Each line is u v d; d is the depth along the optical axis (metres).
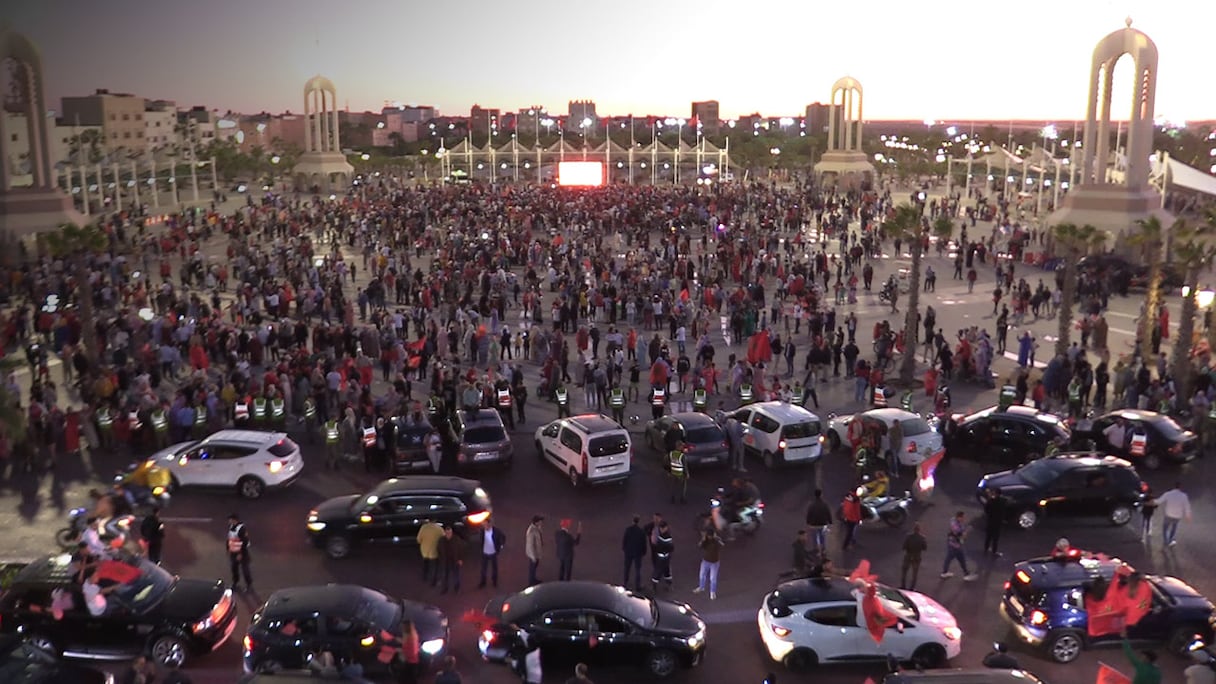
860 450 24.34
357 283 52.12
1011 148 121.81
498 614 15.49
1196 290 30.27
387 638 14.59
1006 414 25.55
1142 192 57.91
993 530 19.80
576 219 71.88
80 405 30.22
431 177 136.38
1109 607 15.59
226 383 28.47
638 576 18.20
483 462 24.42
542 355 36.41
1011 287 48.78
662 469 25.19
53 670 13.10
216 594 15.91
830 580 16.05
